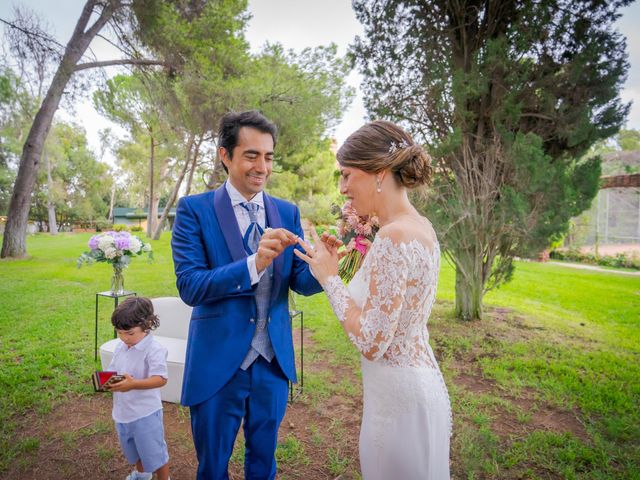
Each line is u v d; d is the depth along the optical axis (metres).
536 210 4.77
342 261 1.92
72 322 5.58
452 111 5.11
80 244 18.73
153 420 2.08
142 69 11.25
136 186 35.56
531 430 2.91
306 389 3.52
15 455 2.52
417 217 1.37
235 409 1.63
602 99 4.57
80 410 3.12
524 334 5.22
